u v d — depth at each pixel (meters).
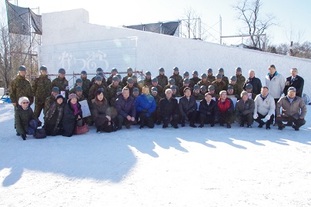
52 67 17.33
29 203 3.46
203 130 8.06
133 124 8.88
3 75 25.75
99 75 9.00
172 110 8.50
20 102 6.95
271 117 8.12
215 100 8.68
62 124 7.36
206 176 4.26
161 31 24.05
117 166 4.80
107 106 7.96
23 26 22.75
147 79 10.45
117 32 17.06
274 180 4.08
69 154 5.56
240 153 5.52
